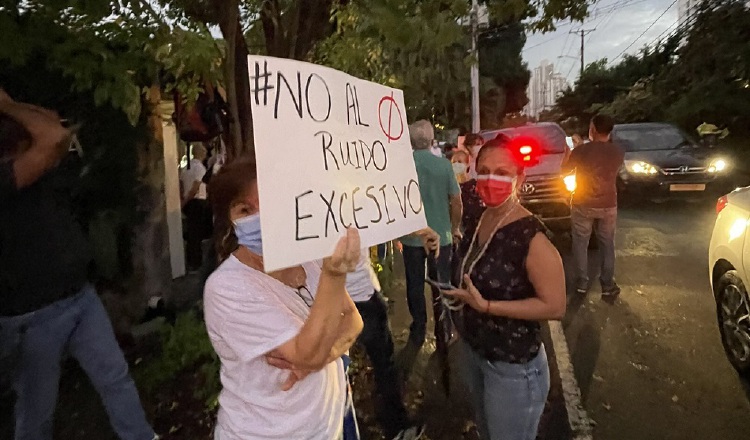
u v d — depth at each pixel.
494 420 2.71
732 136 19.19
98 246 5.11
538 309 2.51
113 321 5.41
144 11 3.59
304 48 4.58
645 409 4.31
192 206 8.14
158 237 6.15
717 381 4.66
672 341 5.45
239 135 4.30
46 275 2.98
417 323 5.44
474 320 2.68
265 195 1.60
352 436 2.37
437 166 5.23
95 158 5.07
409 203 2.22
